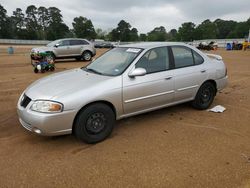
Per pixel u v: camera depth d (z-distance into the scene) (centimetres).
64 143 424
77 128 402
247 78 1038
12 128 483
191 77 536
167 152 392
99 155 385
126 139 438
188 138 442
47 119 378
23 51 3056
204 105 584
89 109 404
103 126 427
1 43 6600
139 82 456
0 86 854
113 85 427
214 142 427
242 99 691
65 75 484
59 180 324
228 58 2172
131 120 524
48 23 11038
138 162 364
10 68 1331
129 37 11200
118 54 516
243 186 312
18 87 840
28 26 10788
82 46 1709
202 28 10781
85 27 9906
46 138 441
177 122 514
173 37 12081
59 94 392
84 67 539
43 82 455
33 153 391
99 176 332
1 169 348
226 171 342
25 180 325
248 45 4141
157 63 494
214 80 586
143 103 469
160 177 329
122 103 441
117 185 314
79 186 313
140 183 318
